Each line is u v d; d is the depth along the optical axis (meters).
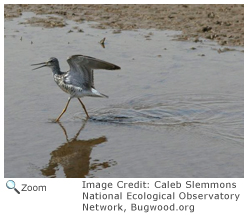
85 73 14.32
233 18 22.38
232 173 11.34
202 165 11.72
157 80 16.91
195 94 15.88
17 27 22.52
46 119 14.38
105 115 14.70
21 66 17.94
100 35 21.23
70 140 13.13
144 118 14.44
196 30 21.38
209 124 13.96
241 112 14.69
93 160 12.13
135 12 24.30
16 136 13.29
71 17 24.02
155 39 20.59
